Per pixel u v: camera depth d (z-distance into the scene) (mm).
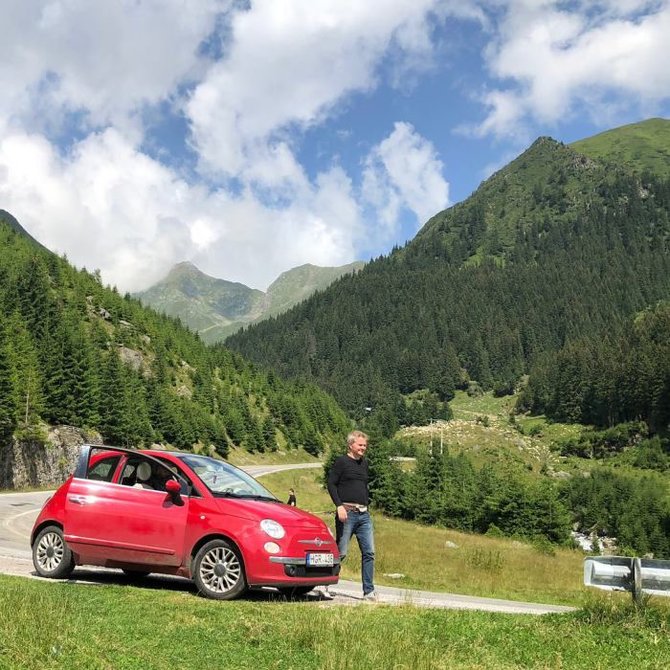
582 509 111875
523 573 26016
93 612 7070
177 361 156500
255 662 5840
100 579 10234
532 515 73875
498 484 78875
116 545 9547
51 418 79812
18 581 8820
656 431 167500
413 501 81250
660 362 172000
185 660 5715
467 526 77688
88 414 83625
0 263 133875
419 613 8469
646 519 102188
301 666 5785
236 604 8211
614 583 8719
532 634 7598
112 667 5254
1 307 98938
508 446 169125
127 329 148250
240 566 8781
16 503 38906
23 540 19469
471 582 20969
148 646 5992
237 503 9211
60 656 5230
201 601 8266
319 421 182875
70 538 9820
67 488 10141
